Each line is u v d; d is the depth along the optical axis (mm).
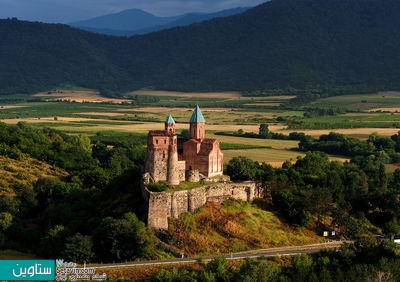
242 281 116562
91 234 143375
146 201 145375
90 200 176375
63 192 193750
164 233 140625
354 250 142000
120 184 171625
